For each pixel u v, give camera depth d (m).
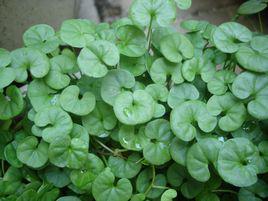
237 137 0.15
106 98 0.15
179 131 0.14
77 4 0.30
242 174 0.13
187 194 0.16
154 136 0.15
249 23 0.27
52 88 0.16
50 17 0.27
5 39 0.25
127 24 0.17
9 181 0.16
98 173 0.15
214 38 0.15
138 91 0.15
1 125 0.17
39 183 0.16
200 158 0.14
